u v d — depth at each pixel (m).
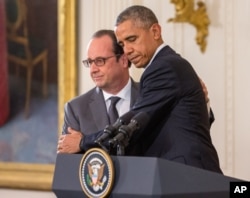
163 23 11.45
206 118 6.27
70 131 6.07
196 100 6.12
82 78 12.06
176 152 5.94
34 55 12.47
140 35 6.21
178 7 11.08
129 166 4.91
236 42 11.04
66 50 12.09
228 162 11.09
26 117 12.59
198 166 5.90
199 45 11.20
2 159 12.81
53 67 12.31
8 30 12.61
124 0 11.77
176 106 6.07
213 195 5.05
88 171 5.05
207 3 11.16
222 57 11.11
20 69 12.57
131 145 5.81
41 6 12.34
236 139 11.04
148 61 6.30
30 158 12.56
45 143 12.48
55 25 12.26
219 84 11.12
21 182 12.53
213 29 11.15
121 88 7.64
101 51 7.46
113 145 5.09
